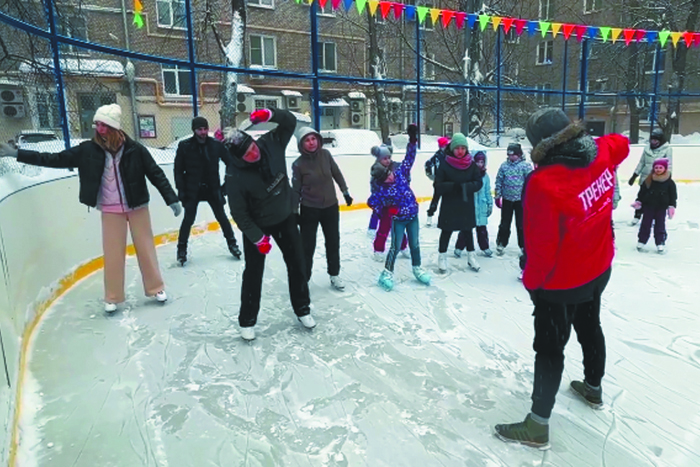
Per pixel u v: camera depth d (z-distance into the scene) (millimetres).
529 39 22031
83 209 4953
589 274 2219
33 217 3896
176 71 17438
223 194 5547
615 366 3133
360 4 7848
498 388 2855
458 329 3680
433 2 18125
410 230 4609
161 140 16609
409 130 4445
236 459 2236
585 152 2080
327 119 20391
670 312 4031
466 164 4832
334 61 21594
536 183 2141
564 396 2771
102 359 3170
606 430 2471
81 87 12000
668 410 2650
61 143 5973
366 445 2338
